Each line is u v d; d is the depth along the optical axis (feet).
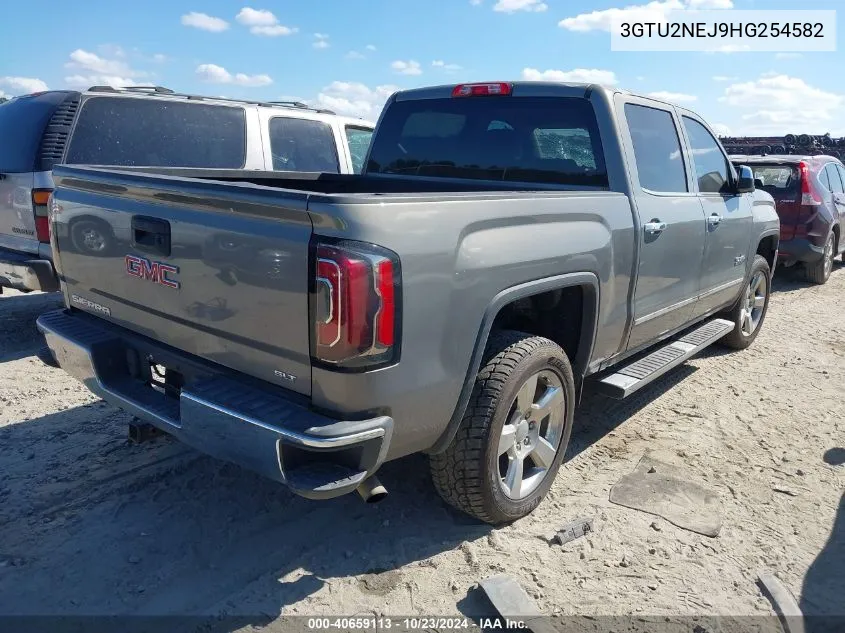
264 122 22.57
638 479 12.30
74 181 10.66
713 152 16.72
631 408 15.83
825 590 9.45
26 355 18.33
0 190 18.52
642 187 12.85
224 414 8.02
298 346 7.86
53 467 11.98
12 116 18.47
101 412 14.44
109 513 10.62
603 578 9.50
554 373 10.72
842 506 11.66
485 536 10.36
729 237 16.78
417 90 15.10
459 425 9.42
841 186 34.96
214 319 8.72
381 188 15.46
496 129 13.82
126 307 10.13
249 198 7.90
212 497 11.19
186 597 8.85
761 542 10.50
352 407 7.79
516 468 10.48
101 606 8.63
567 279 10.45
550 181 13.17
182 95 20.92
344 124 25.85
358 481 7.98
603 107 12.42
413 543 10.14
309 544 10.05
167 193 8.84
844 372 19.01
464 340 8.81
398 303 7.80
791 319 25.35
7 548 9.67
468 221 8.68
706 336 16.46
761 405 16.28
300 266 7.63
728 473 12.69
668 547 10.26
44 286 17.97
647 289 13.10
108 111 18.85
